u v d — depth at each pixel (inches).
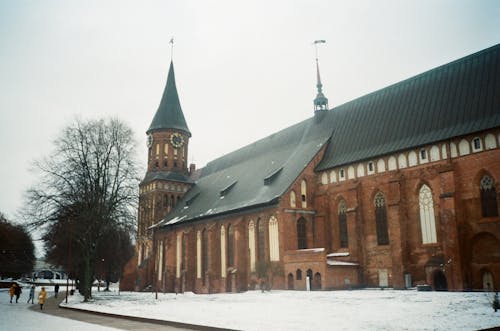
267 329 722.2
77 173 1888.5
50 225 1907.0
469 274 1509.6
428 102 1831.9
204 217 2623.0
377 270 1830.7
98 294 2522.1
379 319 823.1
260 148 2940.5
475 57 1732.3
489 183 1504.7
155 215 3275.1
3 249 3794.3
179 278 2856.8
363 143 2037.4
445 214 1565.0
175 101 3688.5
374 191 1895.9
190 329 807.1
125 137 2021.4
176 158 3545.8
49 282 4788.4
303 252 1897.1
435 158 1678.2
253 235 2229.3
